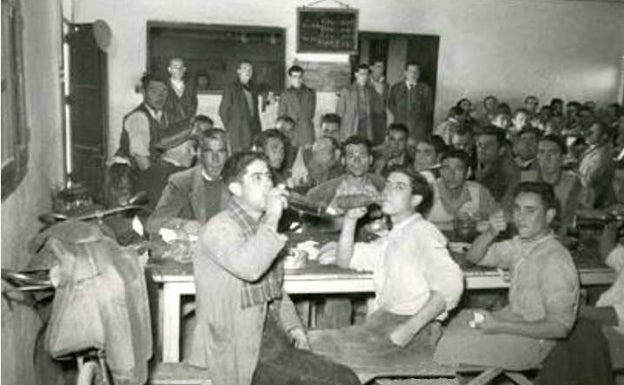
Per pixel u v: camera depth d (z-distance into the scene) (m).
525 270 2.68
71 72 5.57
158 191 5.23
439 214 4.04
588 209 4.16
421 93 7.63
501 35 7.98
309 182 4.68
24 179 2.71
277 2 7.36
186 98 6.67
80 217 2.60
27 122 2.82
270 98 7.22
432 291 2.63
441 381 3.18
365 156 3.84
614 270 3.04
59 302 2.19
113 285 2.21
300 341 2.57
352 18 7.46
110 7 6.99
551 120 7.10
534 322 2.56
